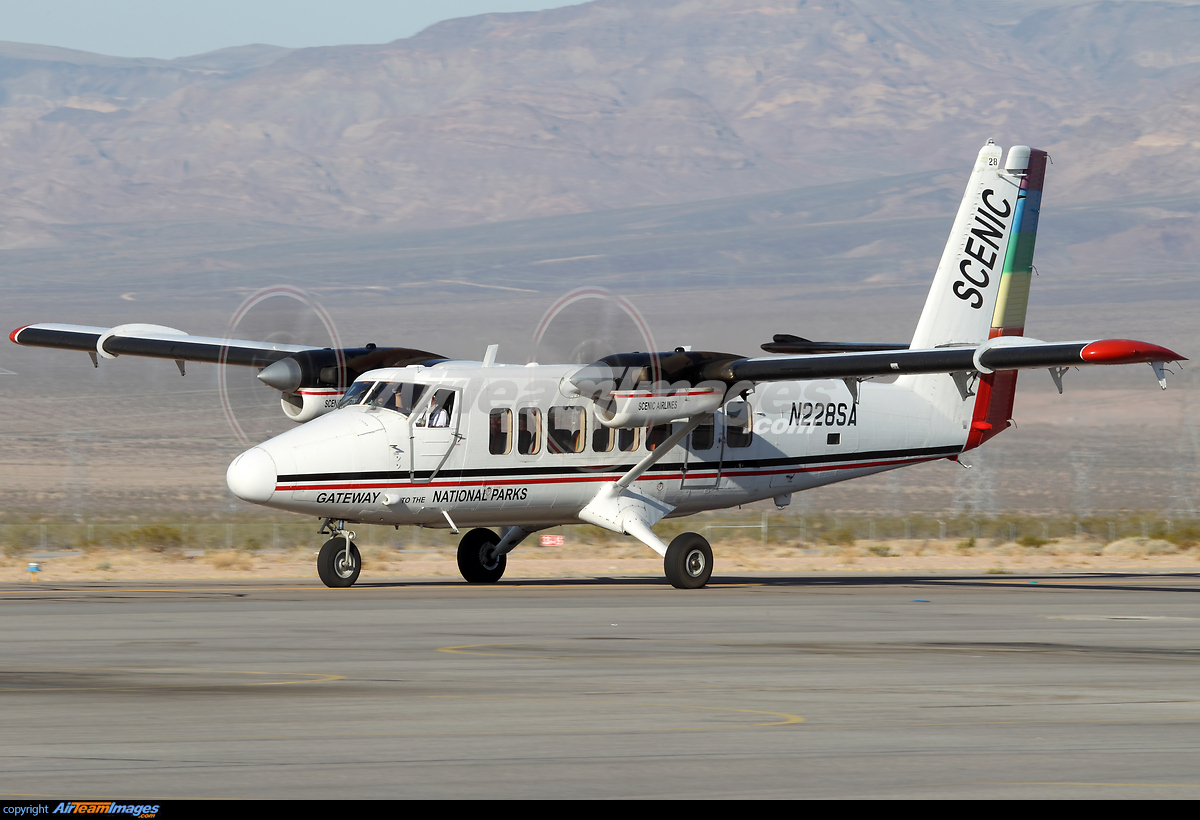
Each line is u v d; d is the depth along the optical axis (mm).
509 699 47938
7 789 33906
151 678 52281
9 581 105938
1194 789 34938
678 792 34375
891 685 51875
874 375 95875
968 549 169375
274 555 148500
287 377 100438
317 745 39625
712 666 56781
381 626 71250
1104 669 56812
